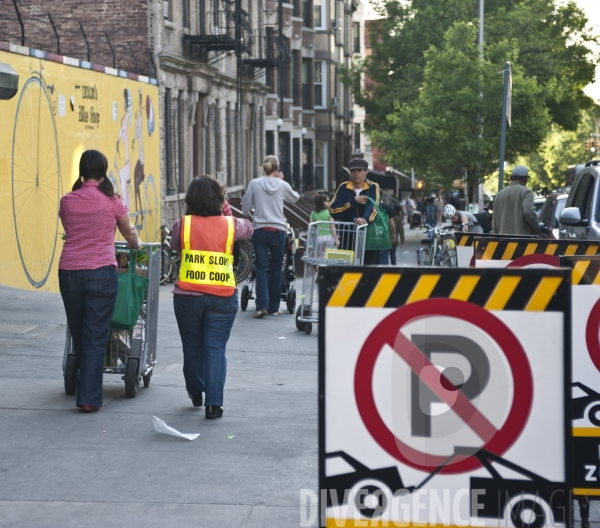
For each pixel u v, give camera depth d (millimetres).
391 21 73312
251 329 18578
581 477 7164
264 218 20062
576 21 75625
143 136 34625
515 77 56156
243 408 11227
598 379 7148
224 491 7988
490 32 65250
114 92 31047
